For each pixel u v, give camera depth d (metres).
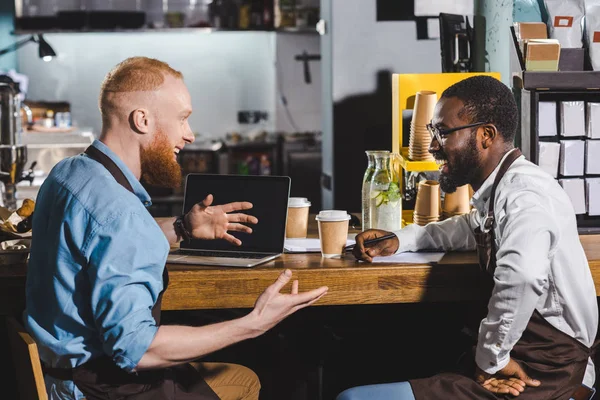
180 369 2.04
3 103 3.82
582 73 2.67
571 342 2.03
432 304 2.77
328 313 2.73
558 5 2.80
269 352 2.73
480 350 1.98
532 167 2.08
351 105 3.90
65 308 1.75
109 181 1.80
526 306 1.90
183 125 1.98
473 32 3.45
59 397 1.84
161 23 7.09
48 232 1.79
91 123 7.30
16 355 1.86
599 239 2.66
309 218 3.07
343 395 2.03
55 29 6.88
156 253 1.76
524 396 1.98
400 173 3.05
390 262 2.30
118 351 1.69
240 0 7.02
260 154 7.00
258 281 2.21
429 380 2.04
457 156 2.15
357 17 3.83
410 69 3.87
